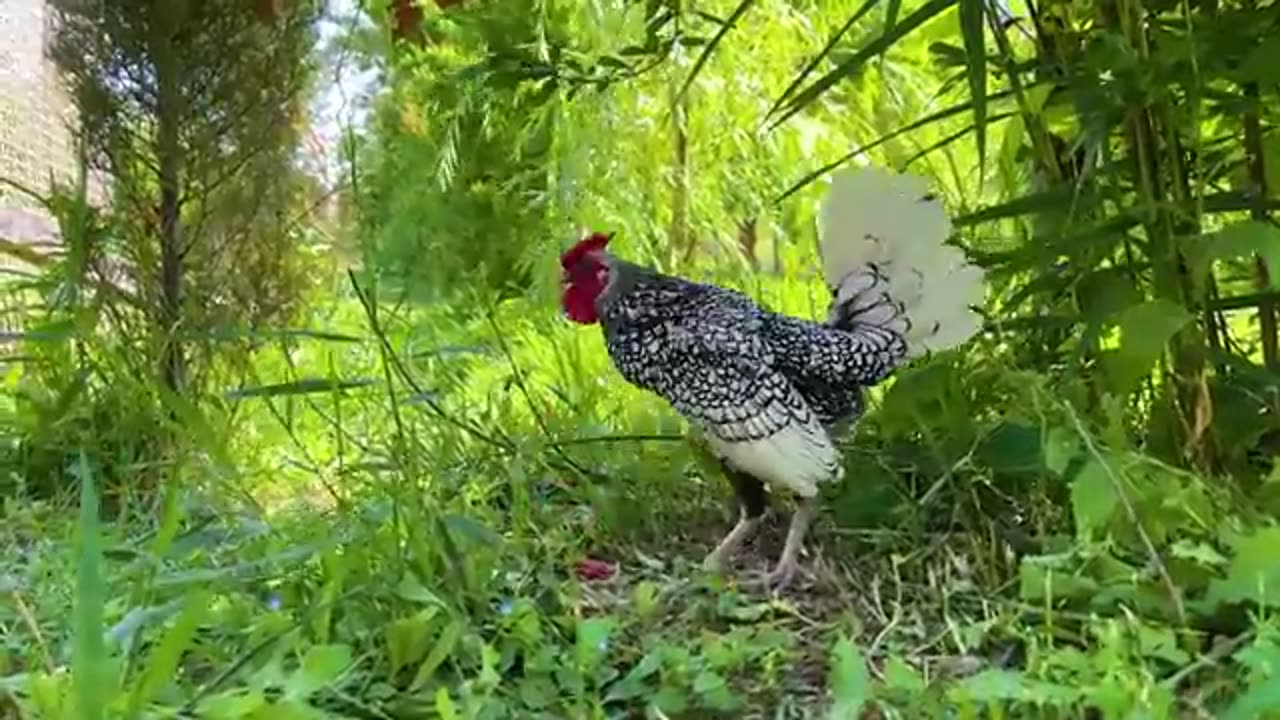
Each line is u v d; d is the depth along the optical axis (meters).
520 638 1.03
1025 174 1.58
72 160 1.82
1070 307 1.41
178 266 1.58
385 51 1.89
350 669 0.96
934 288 1.27
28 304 1.86
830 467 1.21
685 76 2.11
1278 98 1.25
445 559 1.11
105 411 1.54
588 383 1.79
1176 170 1.23
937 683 0.96
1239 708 0.85
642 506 1.40
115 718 0.83
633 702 0.99
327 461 1.60
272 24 1.58
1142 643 0.98
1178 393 1.27
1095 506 1.10
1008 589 1.17
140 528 1.32
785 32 2.15
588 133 2.14
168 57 1.53
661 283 1.26
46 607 1.08
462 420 1.59
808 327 1.26
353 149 1.66
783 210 2.26
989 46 1.62
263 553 1.19
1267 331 1.30
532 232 2.12
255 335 1.54
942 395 1.37
